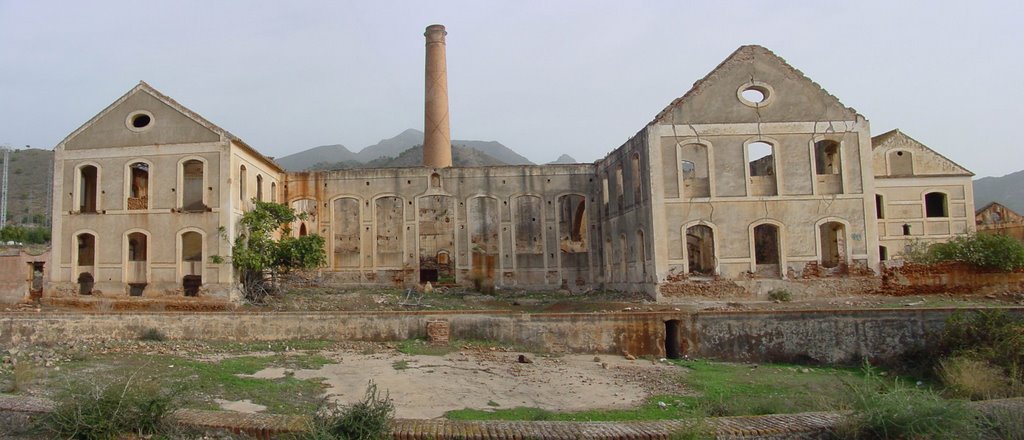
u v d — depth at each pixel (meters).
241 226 32.22
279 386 15.45
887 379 19.30
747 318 21.75
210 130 31.44
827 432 9.37
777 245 29.12
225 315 22.47
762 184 29.39
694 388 16.83
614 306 28.20
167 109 31.88
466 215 39.53
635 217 31.73
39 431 9.50
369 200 39.44
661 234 28.78
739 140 29.55
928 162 39.12
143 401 9.55
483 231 41.59
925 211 38.38
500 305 32.12
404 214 39.38
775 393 16.36
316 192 39.47
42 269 35.84
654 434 9.00
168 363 17.98
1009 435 9.24
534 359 20.36
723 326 21.80
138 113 32.03
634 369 19.38
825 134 29.69
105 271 31.23
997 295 27.31
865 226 29.16
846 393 12.95
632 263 32.47
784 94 29.95
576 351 21.84
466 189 39.75
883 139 39.22
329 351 20.59
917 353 20.81
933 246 29.92
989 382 16.45
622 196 34.31
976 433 9.34
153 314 22.62
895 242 38.03
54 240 31.67
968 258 28.05
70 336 22.52
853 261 28.91
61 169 32.19
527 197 41.06
